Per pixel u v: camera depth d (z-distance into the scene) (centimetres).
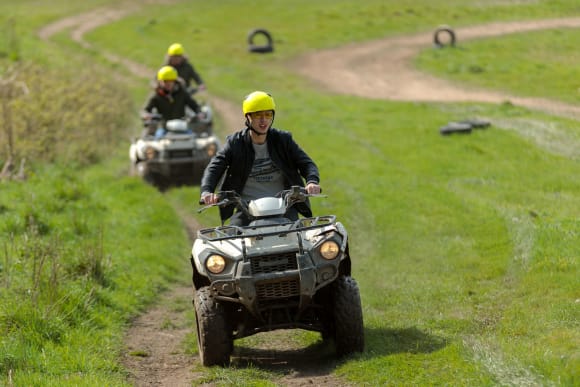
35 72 10931
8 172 6309
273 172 2694
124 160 7675
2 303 3064
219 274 2447
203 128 6612
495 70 12312
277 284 2436
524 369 2158
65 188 5697
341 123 8944
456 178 6200
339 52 15338
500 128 7856
